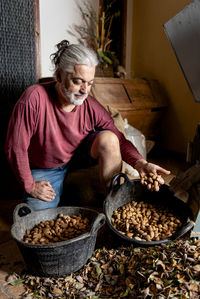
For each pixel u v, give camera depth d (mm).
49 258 1223
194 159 1575
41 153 1641
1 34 2051
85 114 1633
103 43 3307
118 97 2795
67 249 1219
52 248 1182
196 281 1101
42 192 1532
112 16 3275
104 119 1715
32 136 1562
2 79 2139
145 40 3447
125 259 1351
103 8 3338
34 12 2184
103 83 2803
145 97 3027
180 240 1396
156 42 3295
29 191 1526
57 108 1506
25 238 1373
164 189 1691
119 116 2309
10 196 2230
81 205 2090
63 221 1492
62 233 1420
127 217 1573
